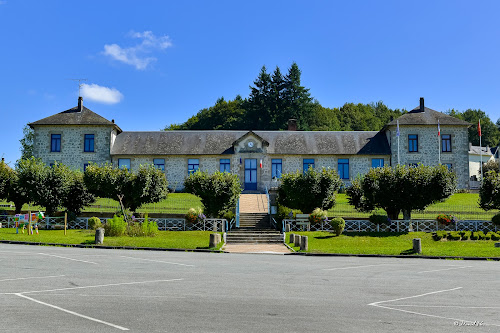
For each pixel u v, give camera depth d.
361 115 97.38
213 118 87.50
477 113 93.12
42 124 40.56
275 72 78.88
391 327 7.56
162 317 7.91
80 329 7.12
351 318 8.09
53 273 12.32
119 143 41.88
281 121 75.69
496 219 25.33
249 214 29.14
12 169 30.22
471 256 18.72
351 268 14.69
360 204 28.17
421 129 40.72
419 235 24.47
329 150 40.97
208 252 19.66
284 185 28.41
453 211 30.44
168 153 40.66
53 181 28.09
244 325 7.50
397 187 26.30
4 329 7.07
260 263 15.66
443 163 40.47
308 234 24.98
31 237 22.42
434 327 7.61
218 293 10.04
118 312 8.20
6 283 10.78
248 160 40.75
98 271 12.82
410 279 12.48
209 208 27.67
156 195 28.67
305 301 9.40
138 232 24.14
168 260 15.88
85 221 27.23
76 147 40.69
